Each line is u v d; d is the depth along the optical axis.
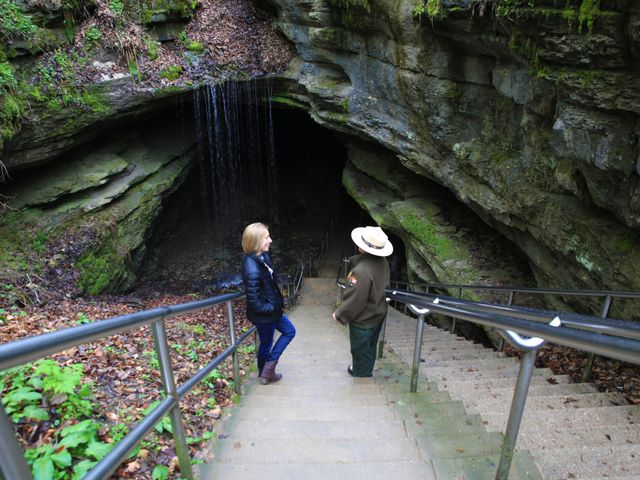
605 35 3.71
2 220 8.89
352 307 4.25
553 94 4.86
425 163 8.79
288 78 12.14
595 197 4.67
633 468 2.58
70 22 9.59
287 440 2.99
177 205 16.33
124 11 10.45
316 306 13.13
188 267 15.91
